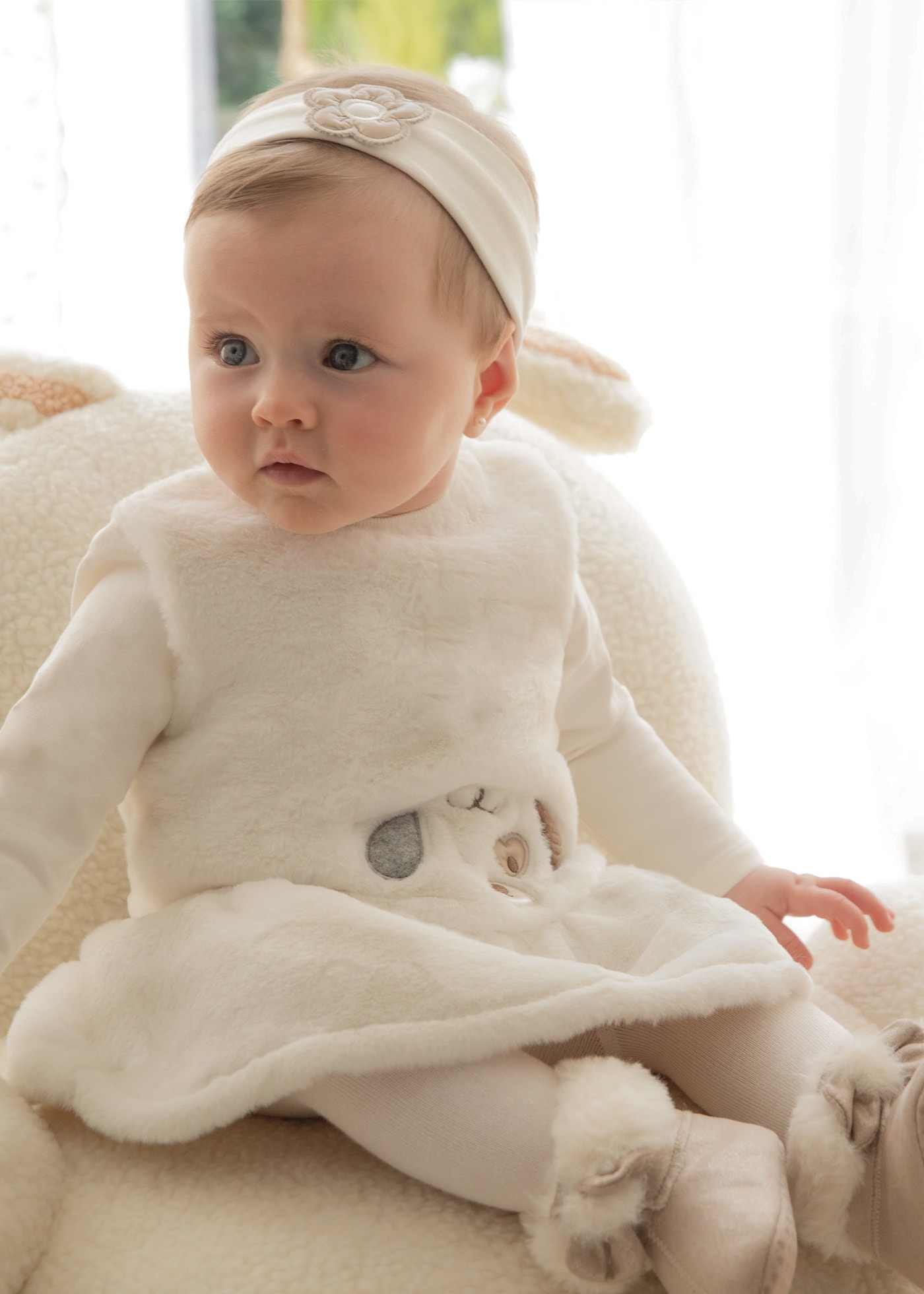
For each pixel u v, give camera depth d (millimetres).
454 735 820
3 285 1753
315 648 811
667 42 2311
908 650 2434
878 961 925
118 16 2172
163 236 2271
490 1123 668
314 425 770
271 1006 699
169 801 804
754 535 2467
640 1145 635
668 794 970
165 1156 729
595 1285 632
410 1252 649
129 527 825
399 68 893
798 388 2408
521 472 945
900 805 2299
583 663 955
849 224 2309
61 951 929
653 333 2412
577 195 2400
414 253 781
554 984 703
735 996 735
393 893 774
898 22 2256
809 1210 660
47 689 789
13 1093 754
